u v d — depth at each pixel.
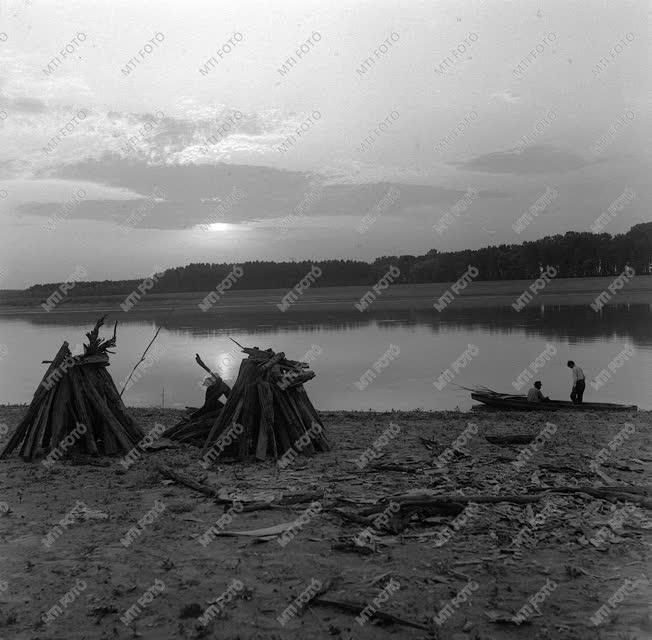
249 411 14.33
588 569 8.16
